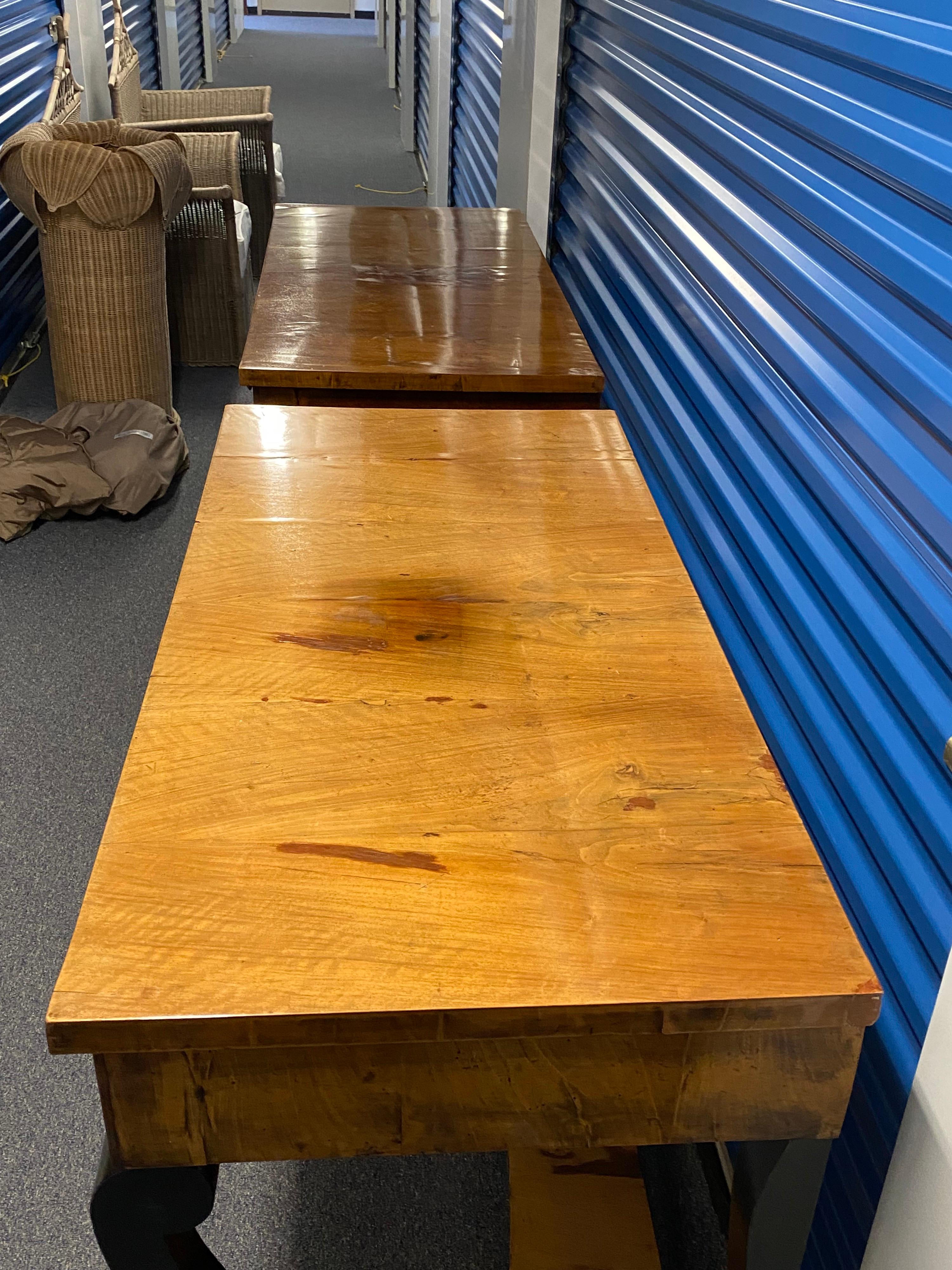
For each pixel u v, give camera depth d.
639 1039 0.83
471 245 2.75
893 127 1.19
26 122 4.74
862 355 1.26
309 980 0.78
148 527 3.41
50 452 3.39
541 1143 0.88
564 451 1.62
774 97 1.54
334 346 2.03
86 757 2.48
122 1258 0.95
